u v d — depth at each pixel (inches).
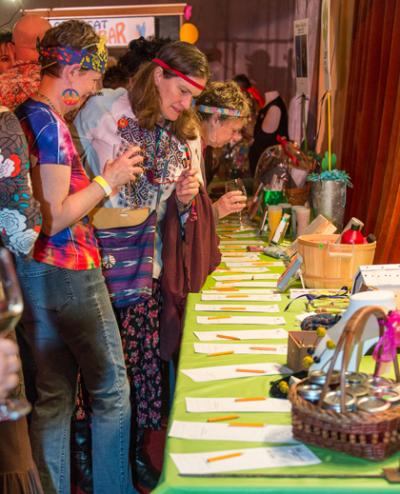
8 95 105.3
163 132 103.6
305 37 170.4
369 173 139.3
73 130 101.5
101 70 81.4
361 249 97.0
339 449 51.7
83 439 107.7
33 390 100.9
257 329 83.0
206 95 125.8
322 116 185.3
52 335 84.7
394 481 47.8
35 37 115.6
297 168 153.8
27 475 73.2
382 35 132.2
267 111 211.9
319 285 99.6
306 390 53.4
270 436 55.2
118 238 100.6
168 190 104.7
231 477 48.9
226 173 202.1
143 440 109.2
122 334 107.1
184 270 106.4
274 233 138.6
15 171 69.4
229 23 251.0
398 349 71.6
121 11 191.9
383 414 50.4
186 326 85.1
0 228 71.3
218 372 68.9
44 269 80.7
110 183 81.6
